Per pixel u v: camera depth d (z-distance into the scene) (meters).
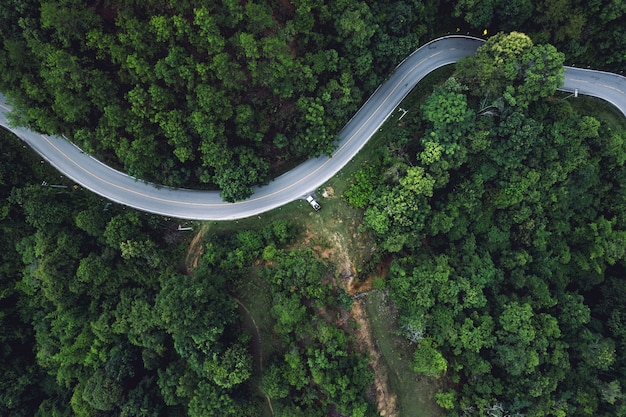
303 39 65.31
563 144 73.56
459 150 69.31
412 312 69.44
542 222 77.12
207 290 63.78
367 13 66.12
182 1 56.41
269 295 69.19
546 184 73.88
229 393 65.69
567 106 73.69
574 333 77.75
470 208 72.88
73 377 71.50
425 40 78.56
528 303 73.44
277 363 67.62
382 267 73.75
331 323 68.69
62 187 70.88
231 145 68.69
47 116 62.41
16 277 69.94
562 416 71.00
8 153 68.00
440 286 70.62
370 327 71.00
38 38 56.91
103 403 64.38
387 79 77.94
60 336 69.19
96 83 58.66
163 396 67.69
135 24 56.19
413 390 71.56
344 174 74.94
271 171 74.25
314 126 68.81
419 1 69.88
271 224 72.62
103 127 62.69
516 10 71.00
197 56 60.31
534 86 68.12
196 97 61.78
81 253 67.19
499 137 71.38
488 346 70.25
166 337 68.44
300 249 70.94
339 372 65.88
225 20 58.62
